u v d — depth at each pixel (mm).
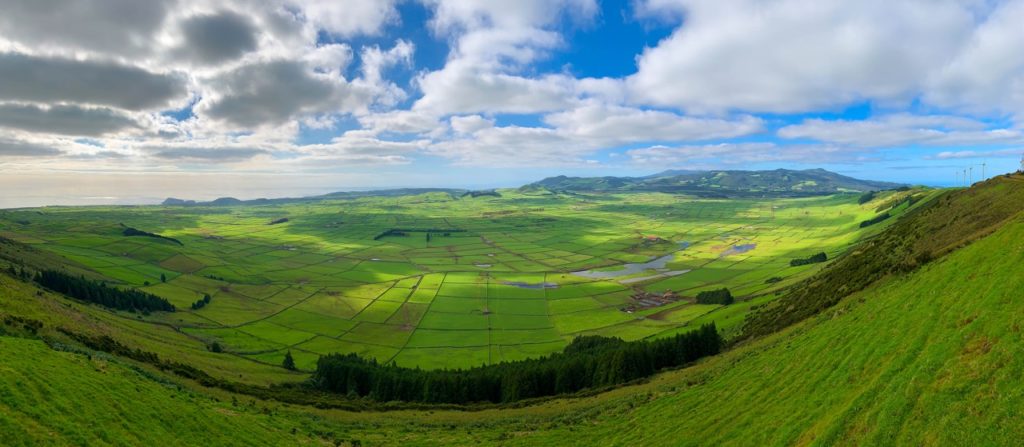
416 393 112562
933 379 33781
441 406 96750
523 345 185250
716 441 46625
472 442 65312
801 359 55562
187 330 174750
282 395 89562
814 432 37969
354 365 127062
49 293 135625
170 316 191125
